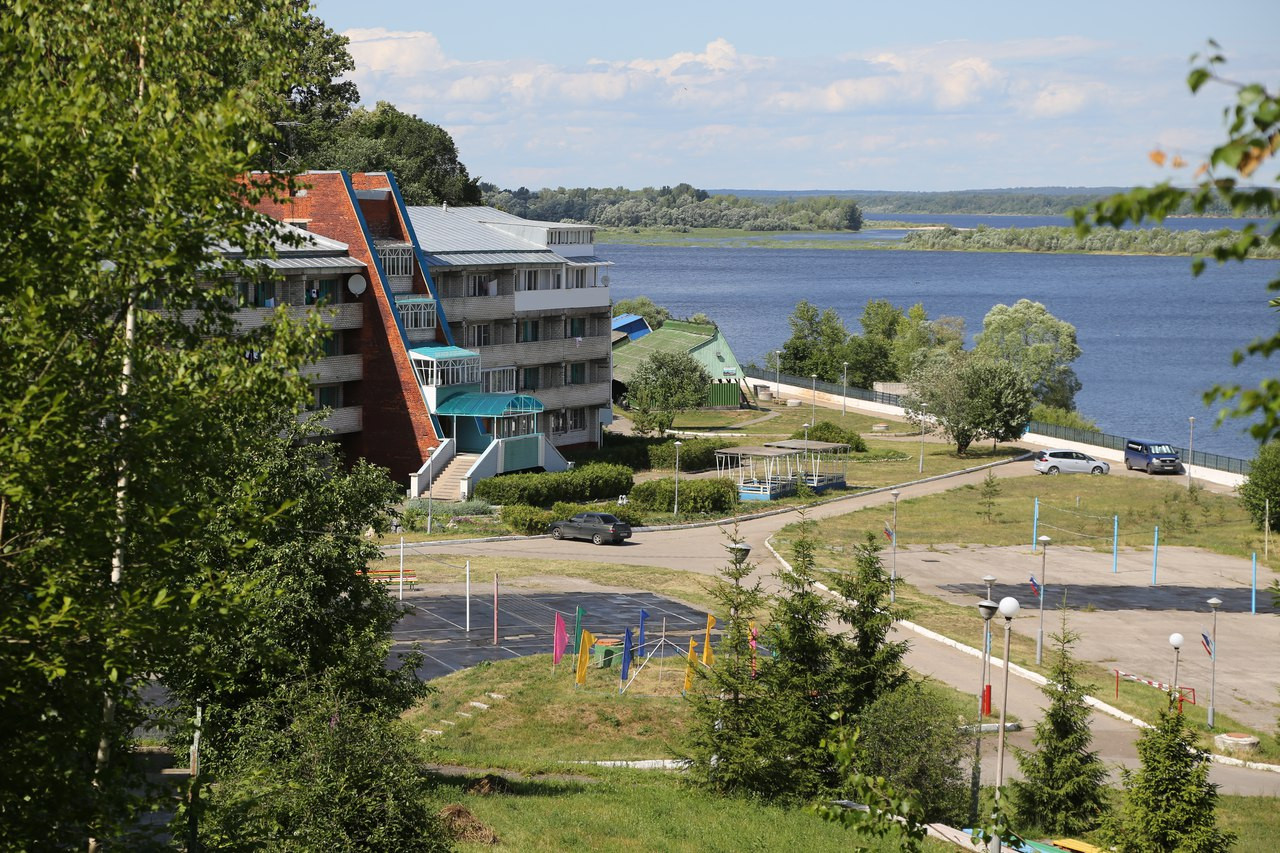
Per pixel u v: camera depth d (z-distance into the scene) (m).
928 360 143.88
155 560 16.50
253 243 18.42
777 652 36.09
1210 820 30.75
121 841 16.09
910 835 15.35
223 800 21.08
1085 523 79.62
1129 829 31.31
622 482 84.62
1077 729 34.69
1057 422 123.25
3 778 14.87
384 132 127.38
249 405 18.14
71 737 15.22
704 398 116.06
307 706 23.83
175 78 21.45
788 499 86.44
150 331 17.72
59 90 15.92
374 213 84.88
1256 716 46.53
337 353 81.12
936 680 47.97
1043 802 34.41
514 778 35.28
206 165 15.96
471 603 54.81
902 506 84.31
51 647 14.61
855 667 35.31
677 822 31.66
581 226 100.25
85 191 15.34
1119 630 56.94
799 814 33.66
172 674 18.42
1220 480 94.44
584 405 98.06
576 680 44.03
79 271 15.53
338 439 82.00
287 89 23.27
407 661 29.11
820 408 130.88
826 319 152.75
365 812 22.61
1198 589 64.81
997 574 66.50
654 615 54.56
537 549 68.62
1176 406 165.50
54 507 14.87
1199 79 6.22
